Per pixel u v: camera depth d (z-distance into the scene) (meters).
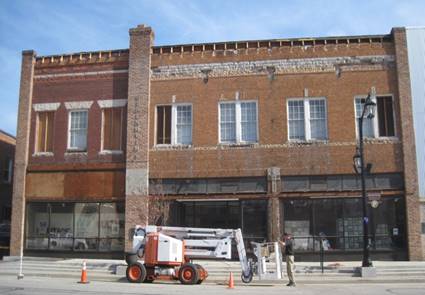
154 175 28.70
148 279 20.39
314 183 27.58
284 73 28.77
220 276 22.95
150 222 28.09
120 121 29.97
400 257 26.56
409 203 26.67
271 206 27.55
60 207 30.02
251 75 28.98
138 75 29.55
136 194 28.50
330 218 27.33
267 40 29.00
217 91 29.11
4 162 41.72
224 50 29.34
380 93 28.08
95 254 29.14
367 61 28.36
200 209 28.47
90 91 30.55
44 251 29.70
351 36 28.52
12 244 29.75
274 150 28.09
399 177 27.25
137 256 20.95
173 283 20.20
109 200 29.31
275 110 28.50
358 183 27.33
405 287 18.75
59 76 31.06
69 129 30.58
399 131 27.56
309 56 28.73
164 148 28.89
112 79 30.39
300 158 27.86
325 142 27.88
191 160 28.61
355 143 27.73
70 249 29.52
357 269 23.08
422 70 27.78
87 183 29.72
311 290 17.53
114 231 29.16
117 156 29.58
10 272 24.44
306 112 28.33
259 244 20.98
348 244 27.02
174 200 28.41
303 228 27.34
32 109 31.12
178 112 29.36
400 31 28.19
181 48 29.64
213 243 20.91
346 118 28.03
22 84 31.16
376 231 26.94
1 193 41.03
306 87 28.55
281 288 18.36
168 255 20.02
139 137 28.98
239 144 28.39
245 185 28.05
